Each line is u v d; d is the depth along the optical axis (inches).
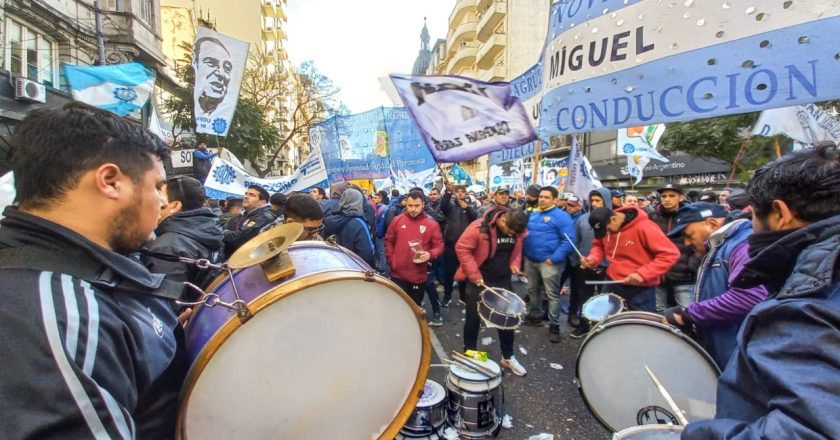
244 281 52.7
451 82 120.1
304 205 111.2
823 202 40.6
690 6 81.0
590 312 107.3
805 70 69.6
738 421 38.4
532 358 159.6
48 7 387.5
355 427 56.2
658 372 82.6
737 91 76.4
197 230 86.7
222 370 45.3
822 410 29.7
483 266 148.8
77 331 29.6
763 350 36.1
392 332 58.6
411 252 176.6
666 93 85.0
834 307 33.9
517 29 1083.9
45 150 32.6
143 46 513.3
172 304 61.8
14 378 26.9
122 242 36.6
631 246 139.0
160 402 41.6
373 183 509.0
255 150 650.8
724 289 93.1
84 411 28.3
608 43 93.4
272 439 49.7
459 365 110.0
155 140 39.1
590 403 91.4
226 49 246.7
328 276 50.1
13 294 29.1
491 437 105.3
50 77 402.9
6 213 33.5
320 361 51.8
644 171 732.7
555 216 180.2
